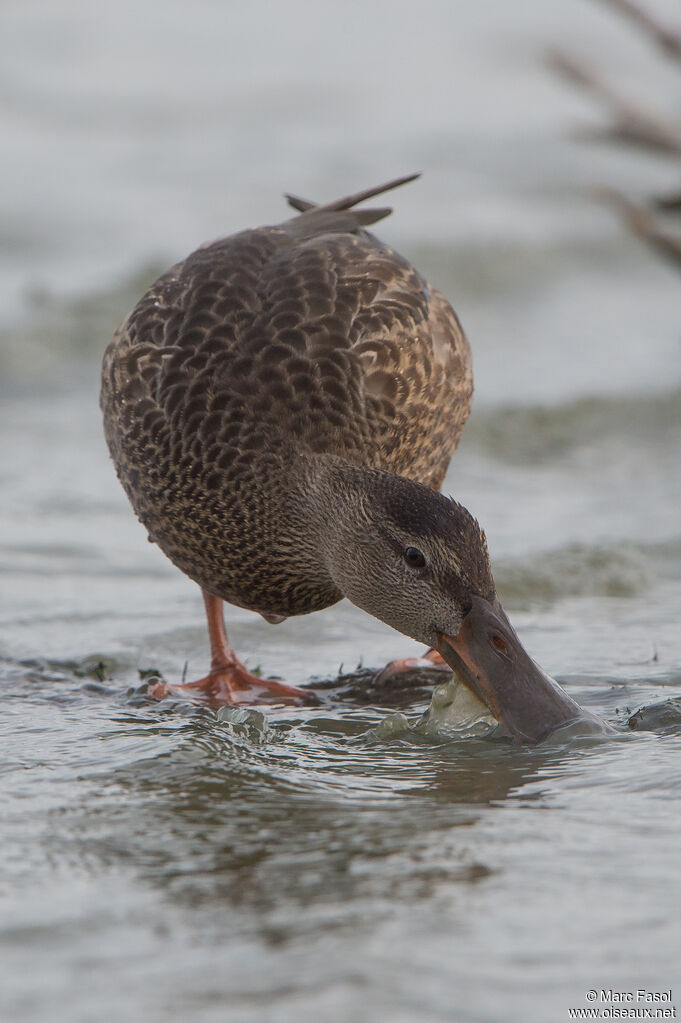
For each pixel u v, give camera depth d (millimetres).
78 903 6555
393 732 9289
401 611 9539
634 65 29969
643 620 11695
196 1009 5543
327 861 7039
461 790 8141
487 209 23750
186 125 28406
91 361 18672
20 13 34844
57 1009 5559
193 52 32656
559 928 6246
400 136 27375
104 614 11930
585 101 27766
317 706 10180
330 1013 5496
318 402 10180
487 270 21734
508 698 9062
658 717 9195
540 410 16812
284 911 6445
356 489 9711
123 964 5926
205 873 6910
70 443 16281
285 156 26375
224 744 8922
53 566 13016
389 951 6020
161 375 10336
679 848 7133
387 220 23078
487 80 30656
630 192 24047
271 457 10102
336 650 11555
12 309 19672
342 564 9820
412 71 31375
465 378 11445
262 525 10250
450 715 9391
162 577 12977
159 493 10531
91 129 28141
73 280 20719
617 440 16344
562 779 8250
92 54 32281
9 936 6203
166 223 22953
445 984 5738
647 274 22188
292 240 11461
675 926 6262
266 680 10641
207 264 10992
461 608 9289
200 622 11914
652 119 11102
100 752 8781
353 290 10695
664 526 13820
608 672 10383
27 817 7688
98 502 14688
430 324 11055
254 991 5676
